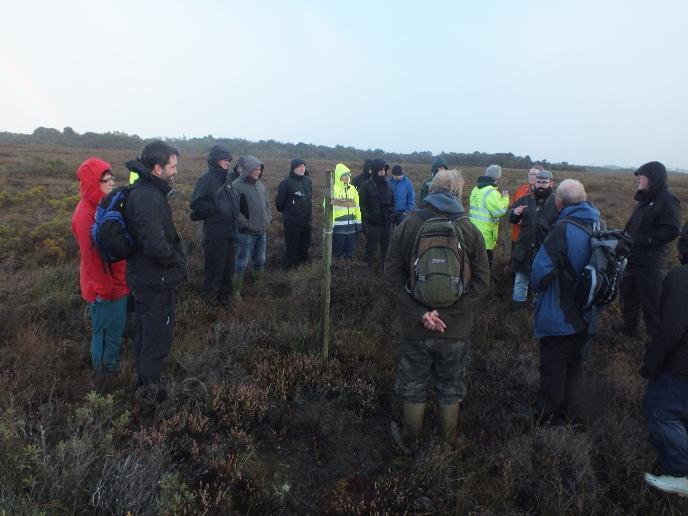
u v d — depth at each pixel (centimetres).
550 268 330
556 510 268
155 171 327
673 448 284
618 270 330
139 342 355
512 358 439
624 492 293
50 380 362
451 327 296
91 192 355
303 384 384
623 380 404
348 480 294
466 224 296
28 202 1223
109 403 300
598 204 1689
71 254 764
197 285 615
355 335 477
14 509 211
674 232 466
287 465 304
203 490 266
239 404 338
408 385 314
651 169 481
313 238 956
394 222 848
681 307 272
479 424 354
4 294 536
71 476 238
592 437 330
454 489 283
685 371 275
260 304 573
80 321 471
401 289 309
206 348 407
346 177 739
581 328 333
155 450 271
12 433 251
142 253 329
